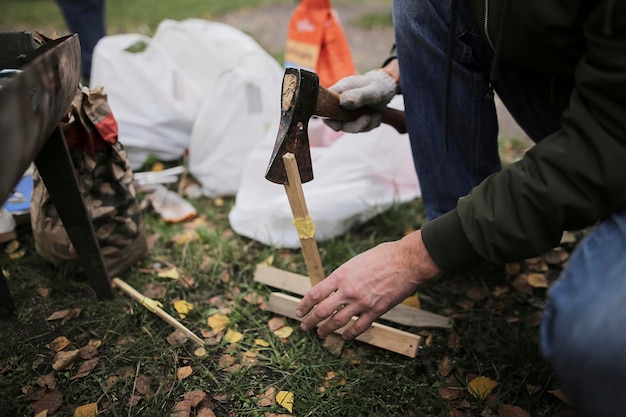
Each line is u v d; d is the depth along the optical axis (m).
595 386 0.74
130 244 1.50
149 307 1.38
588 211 0.84
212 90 1.97
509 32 1.00
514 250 0.92
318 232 1.67
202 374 1.23
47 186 1.23
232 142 1.91
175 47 2.16
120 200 1.47
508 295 1.48
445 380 1.24
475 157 1.39
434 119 1.36
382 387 1.21
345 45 1.96
